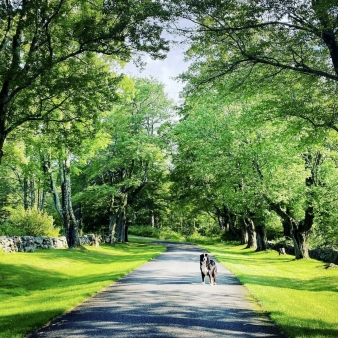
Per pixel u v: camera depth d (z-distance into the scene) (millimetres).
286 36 11461
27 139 20312
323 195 25562
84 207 51562
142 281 14938
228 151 29422
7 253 22734
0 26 14438
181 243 56469
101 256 29109
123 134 41031
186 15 10938
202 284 14172
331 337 7414
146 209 59688
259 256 33375
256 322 8516
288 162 26422
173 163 44812
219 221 67688
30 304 11320
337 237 28688
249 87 13375
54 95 14922
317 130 14047
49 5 13539
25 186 52031
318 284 16703
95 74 15406
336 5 9383
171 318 8719
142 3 12086
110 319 8680
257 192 28578
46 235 31359
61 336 7379
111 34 13195
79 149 17922
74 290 13242
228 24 11312
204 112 30812
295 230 29016
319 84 14000
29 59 13500
